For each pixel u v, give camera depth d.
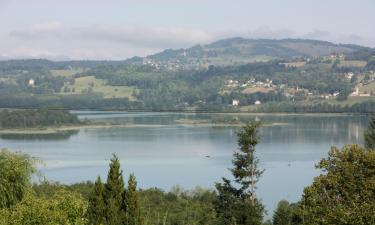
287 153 181.88
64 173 148.75
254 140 58.47
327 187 35.75
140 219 34.91
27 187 34.38
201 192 119.50
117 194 34.75
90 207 34.06
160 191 117.25
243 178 59.91
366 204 33.34
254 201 58.00
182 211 96.38
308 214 35.47
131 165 165.50
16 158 34.75
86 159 174.50
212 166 163.12
